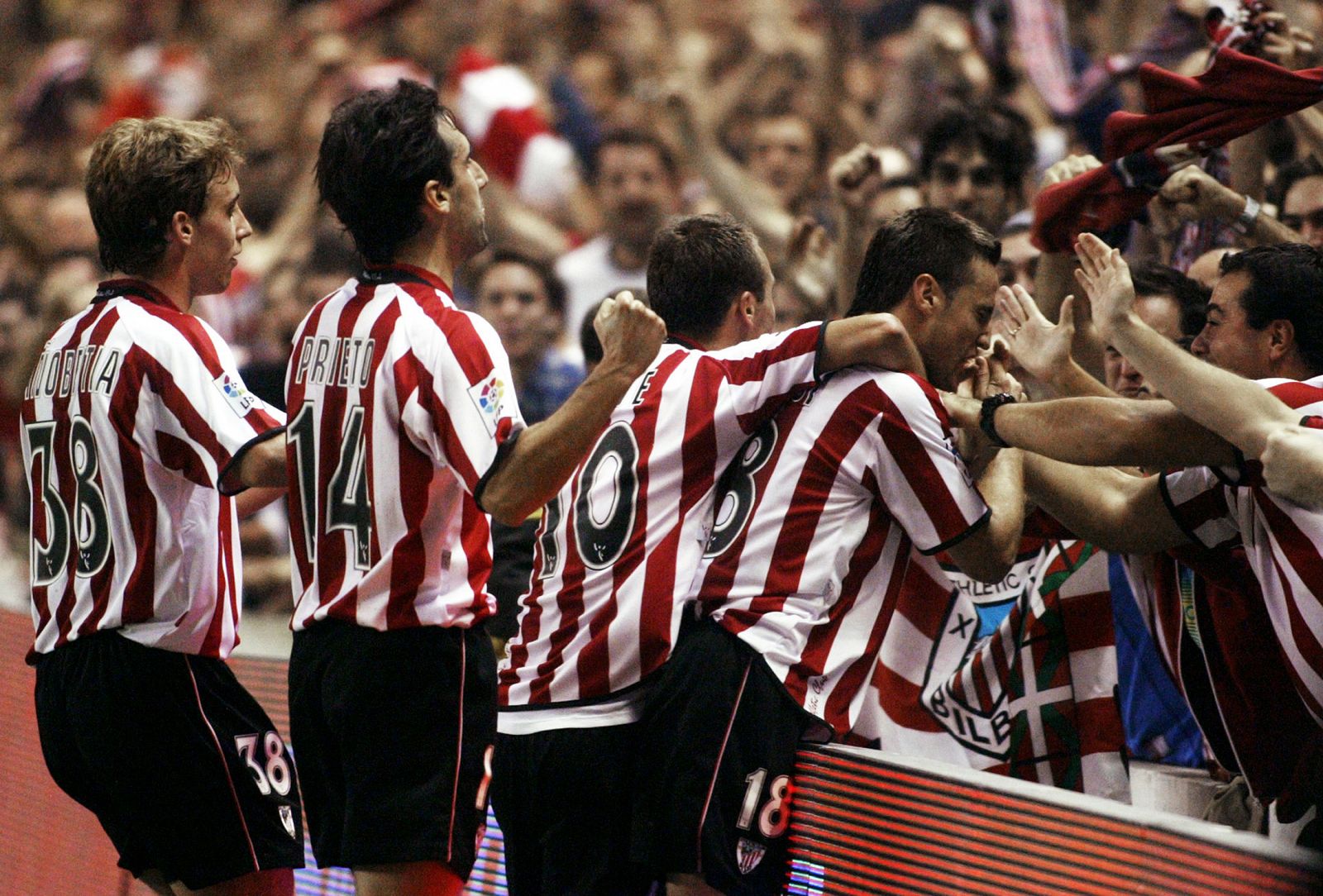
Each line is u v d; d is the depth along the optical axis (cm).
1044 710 1227
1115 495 1100
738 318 1139
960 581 1313
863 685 1076
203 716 1081
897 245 1116
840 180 1554
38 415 1112
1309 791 1020
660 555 1060
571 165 2802
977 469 1109
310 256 2370
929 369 1123
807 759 1053
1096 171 1191
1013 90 2319
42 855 1566
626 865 1072
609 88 3322
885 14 2953
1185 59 1836
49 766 1134
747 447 1089
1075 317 1278
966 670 1240
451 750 982
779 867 1066
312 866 1341
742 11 3297
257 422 1063
